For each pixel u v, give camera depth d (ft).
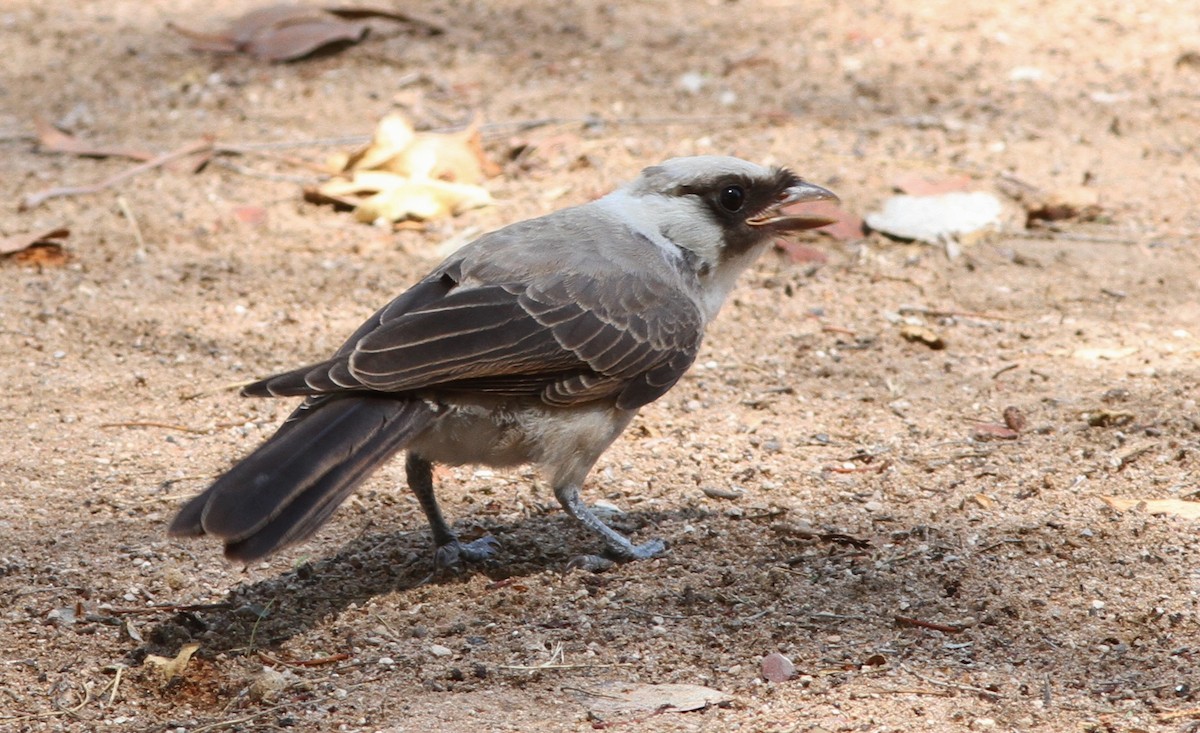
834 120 61.62
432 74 66.49
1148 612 29.12
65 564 31.45
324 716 25.96
